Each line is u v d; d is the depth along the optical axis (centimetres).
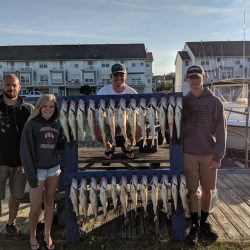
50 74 5591
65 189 406
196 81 392
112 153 468
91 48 5794
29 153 363
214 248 400
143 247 406
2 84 399
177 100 390
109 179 407
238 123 991
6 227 438
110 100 392
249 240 418
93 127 393
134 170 409
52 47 5822
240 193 592
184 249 399
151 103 392
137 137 436
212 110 396
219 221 473
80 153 512
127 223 463
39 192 378
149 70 5722
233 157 1036
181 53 5303
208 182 412
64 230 450
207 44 5200
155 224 452
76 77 5631
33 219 387
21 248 406
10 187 420
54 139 381
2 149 401
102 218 480
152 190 399
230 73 4444
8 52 5681
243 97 1166
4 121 397
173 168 406
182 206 410
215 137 399
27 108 411
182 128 406
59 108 388
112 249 402
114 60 5569
